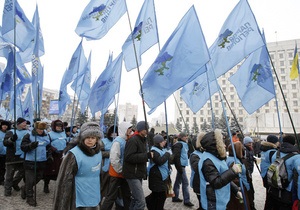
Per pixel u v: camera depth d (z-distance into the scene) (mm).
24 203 5719
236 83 5711
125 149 4379
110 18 6387
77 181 3098
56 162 6711
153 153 4871
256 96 5375
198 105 6258
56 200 3006
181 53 4215
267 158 5070
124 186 4840
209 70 6129
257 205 6355
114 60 7051
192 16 4273
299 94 75188
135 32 6340
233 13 4805
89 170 3156
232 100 81000
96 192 3225
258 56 5465
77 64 7836
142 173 4348
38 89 6531
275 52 79812
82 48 7922
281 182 3955
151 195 5047
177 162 5988
